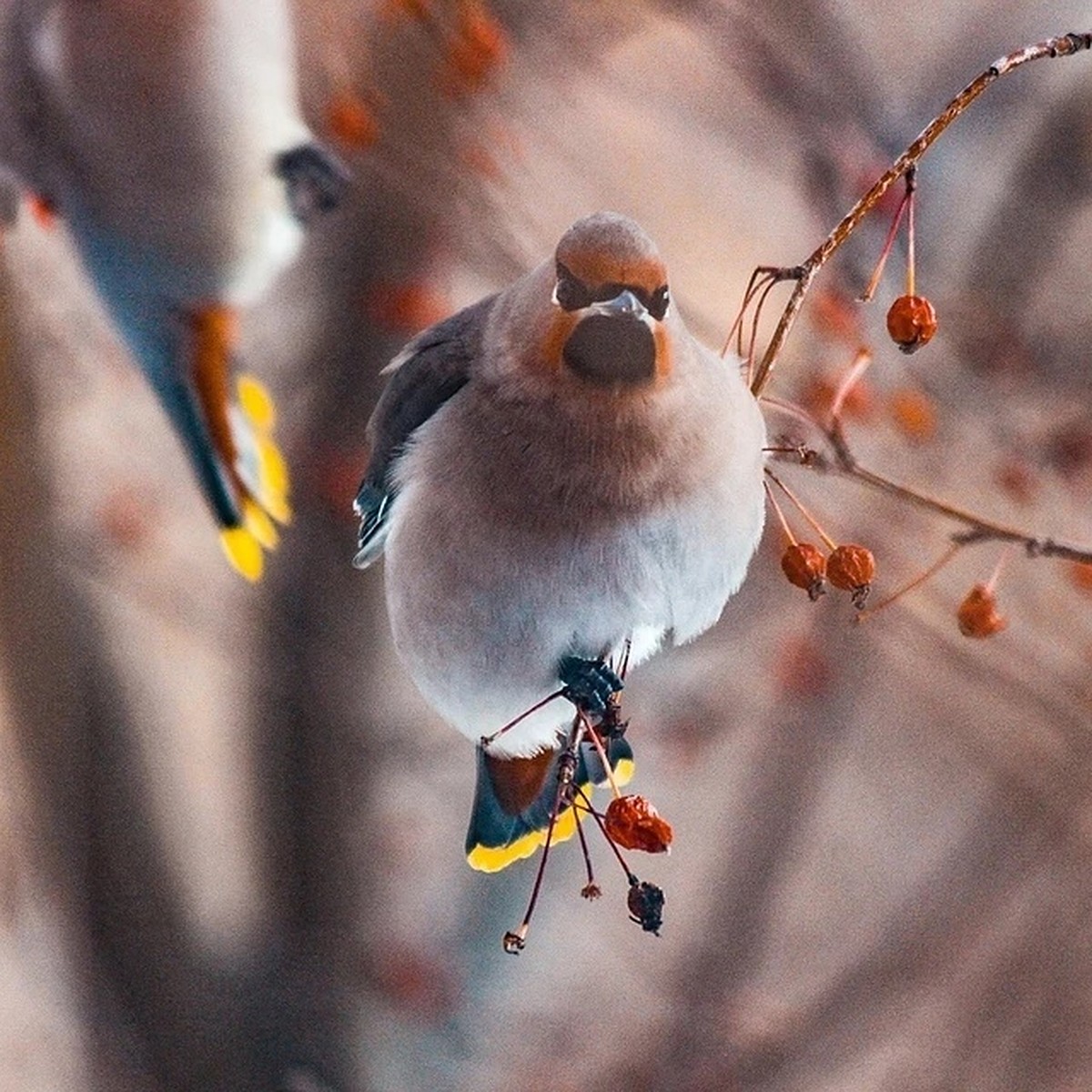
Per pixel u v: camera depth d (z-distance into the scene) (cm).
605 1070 646
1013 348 587
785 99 587
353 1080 573
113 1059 570
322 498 570
